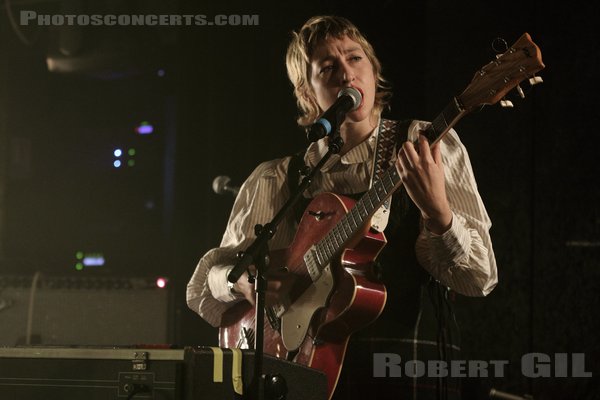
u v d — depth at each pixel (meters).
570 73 4.29
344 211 2.92
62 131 5.52
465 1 4.63
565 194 4.26
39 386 2.63
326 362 2.81
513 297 4.31
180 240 5.10
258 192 3.31
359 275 2.81
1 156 5.55
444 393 2.83
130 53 5.27
